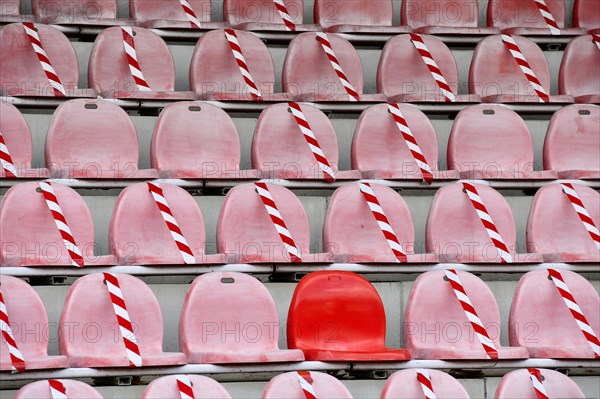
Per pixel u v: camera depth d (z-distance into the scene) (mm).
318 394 17922
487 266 23250
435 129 27453
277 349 20922
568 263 23547
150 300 20516
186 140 25141
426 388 18234
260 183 23500
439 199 24203
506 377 18875
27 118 25375
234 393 20359
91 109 24672
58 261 21812
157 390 17234
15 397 16688
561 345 22312
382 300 23047
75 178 23266
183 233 22859
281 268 22266
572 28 30719
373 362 20422
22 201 21969
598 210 24859
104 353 20016
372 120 26266
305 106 26109
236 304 20891
